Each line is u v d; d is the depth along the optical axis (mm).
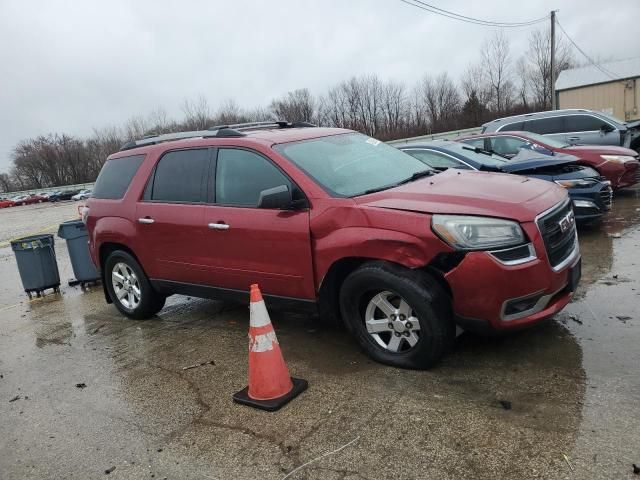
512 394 3379
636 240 6781
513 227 3477
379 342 3990
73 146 98125
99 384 4391
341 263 3996
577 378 3473
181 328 5496
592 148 9617
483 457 2820
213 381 4145
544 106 52969
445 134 26578
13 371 4984
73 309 7000
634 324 4184
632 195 10227
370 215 3762
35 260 8000
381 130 57250
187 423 3566
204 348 4852
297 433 3270
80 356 5121
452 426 3121
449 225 3471
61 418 3887
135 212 5387
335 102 61594
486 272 3416
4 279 10234
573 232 4055
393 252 3658
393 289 3695
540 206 3670
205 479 2957
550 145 9695
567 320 4410
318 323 5047
